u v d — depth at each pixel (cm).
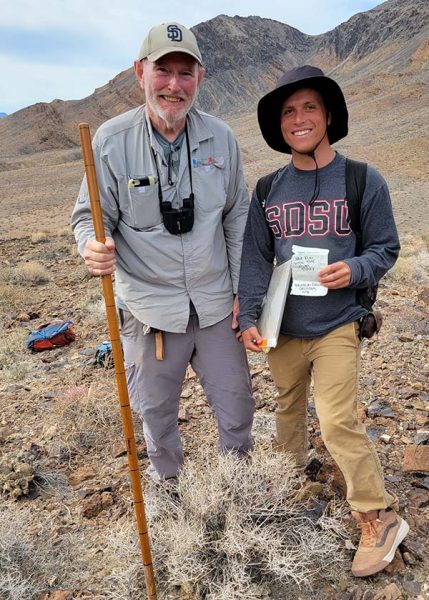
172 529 291
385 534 285
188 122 295
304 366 315
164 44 269
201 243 302
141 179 288
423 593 274
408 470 366
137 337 321
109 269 243
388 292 889
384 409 456
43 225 3453
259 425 443
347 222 282
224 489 310
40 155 13900
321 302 290
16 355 693
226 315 322
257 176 5934
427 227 2969
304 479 343
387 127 9956
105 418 469
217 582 279
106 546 321
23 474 380
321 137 280
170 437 342
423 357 577
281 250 300
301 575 271
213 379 328
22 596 282
